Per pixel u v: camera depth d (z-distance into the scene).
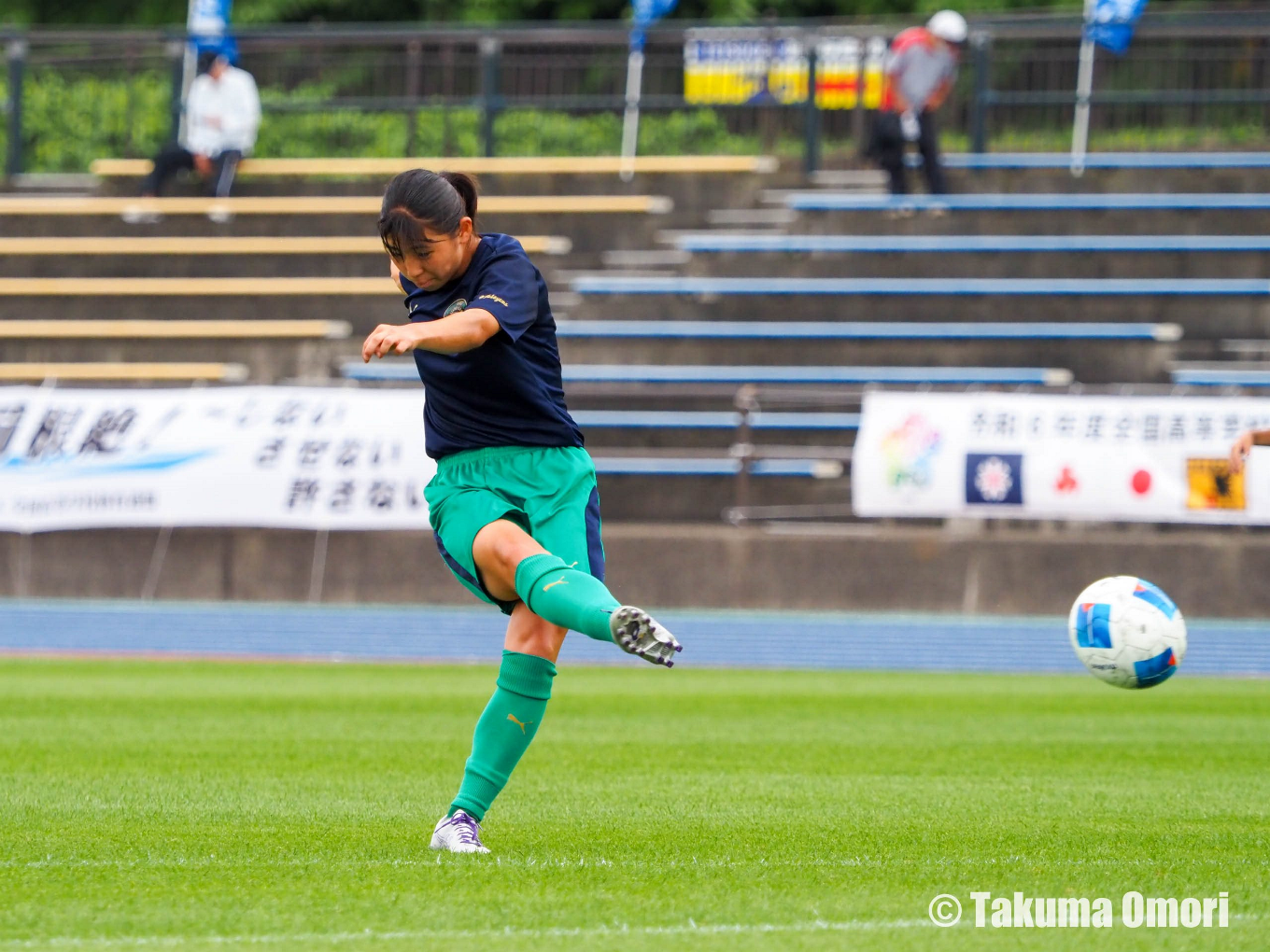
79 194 84.44
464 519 14.71
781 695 36.25
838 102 84.56
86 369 68.19
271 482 53.66
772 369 64.75
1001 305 66.88
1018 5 102.31
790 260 70.81
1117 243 68.69
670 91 86.19
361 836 16.30
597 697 35.62
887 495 51.62
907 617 52.12
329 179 83.88
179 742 26.16
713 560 54.03
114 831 16.69
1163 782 21.80
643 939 11.19
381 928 11.53
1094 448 50.66
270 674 40.75
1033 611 52.44
